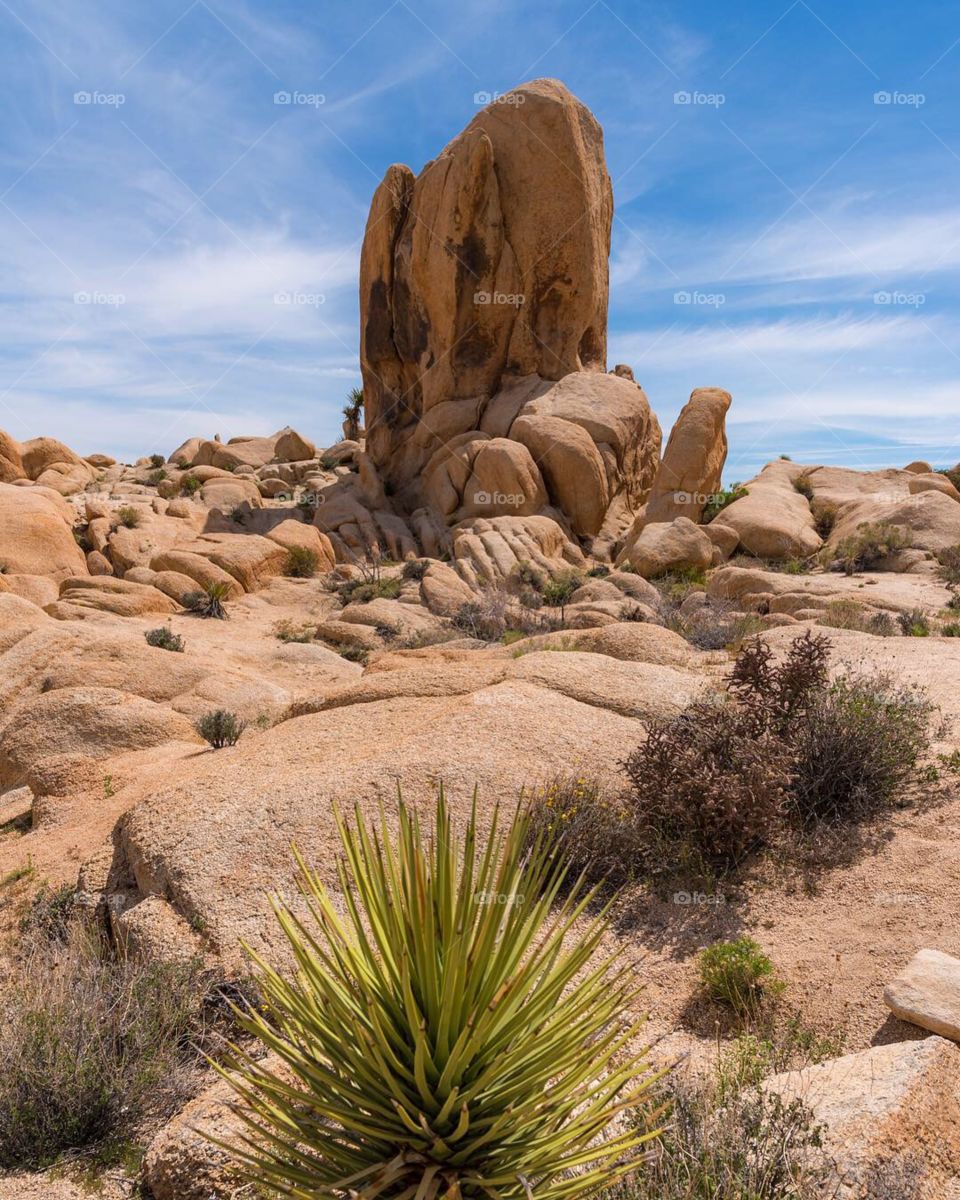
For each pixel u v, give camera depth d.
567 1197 2.70
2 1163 4.40
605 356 56.50
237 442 72.69
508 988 2.61
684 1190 3.18
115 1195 4.12
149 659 15.10
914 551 36.12
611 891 5.96
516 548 39.34
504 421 49.22
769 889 5.73
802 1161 3.26
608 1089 3.29
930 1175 3.28
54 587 32.22
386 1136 2.64
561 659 9.45
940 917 5.05
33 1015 5.00
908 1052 3.90
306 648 23.56
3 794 11.40
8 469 56.22
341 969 3.00
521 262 50.50
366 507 49.03
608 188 54.50
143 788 9.50
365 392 56.66
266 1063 4.56
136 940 5.77
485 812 6.55
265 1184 2.77
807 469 51.81
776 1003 4.66
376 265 54.47
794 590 29.09
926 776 6.71
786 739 6.81
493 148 49.81
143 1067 4.75
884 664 10.60
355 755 7.61
